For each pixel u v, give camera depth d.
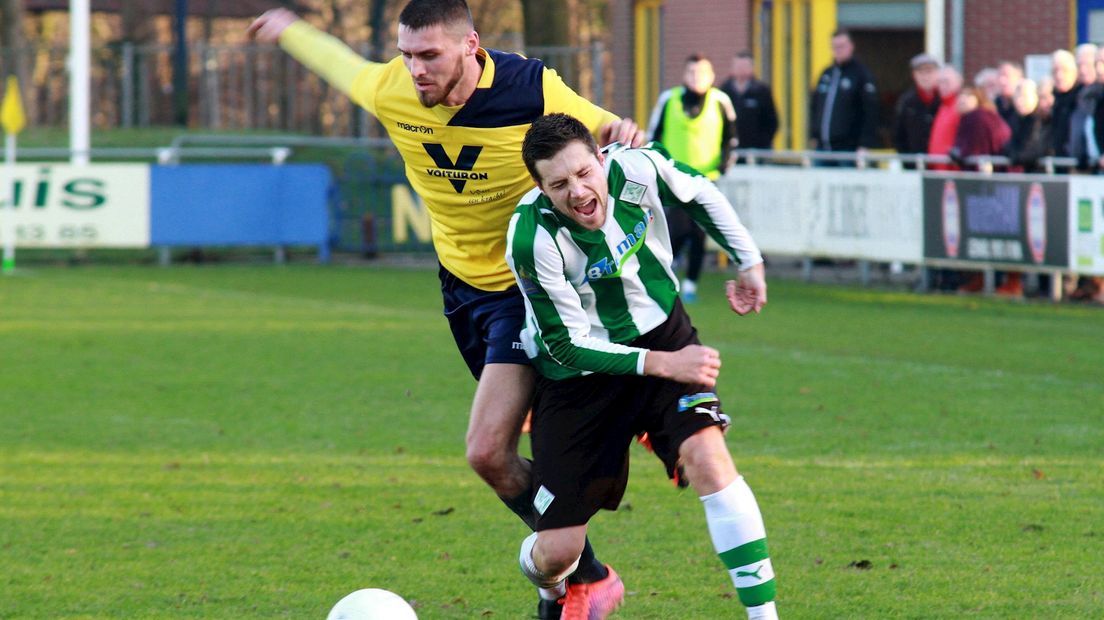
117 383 23.77
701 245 33.62
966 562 13.22
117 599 12.53
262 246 45.41
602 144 11.62
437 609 12.24
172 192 43.28
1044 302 32.62
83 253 45.16
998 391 21.97
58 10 77.12
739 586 10.58
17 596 12.65
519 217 10.55
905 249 35.28
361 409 21.42
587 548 11.52
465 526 15.00
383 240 45.31
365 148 53.72
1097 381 22.73
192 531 14.86
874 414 20.34
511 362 11.78
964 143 33.50
